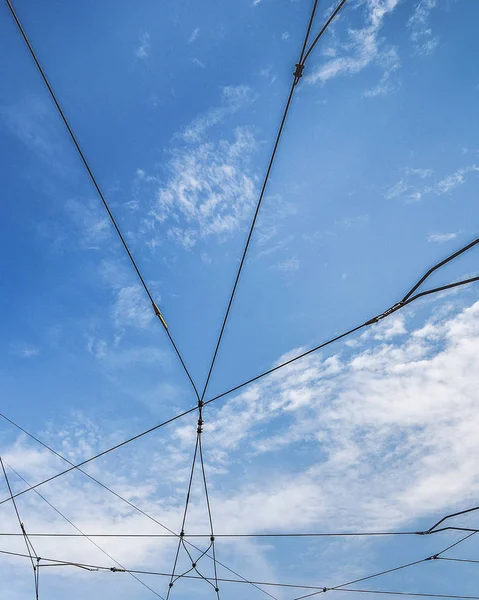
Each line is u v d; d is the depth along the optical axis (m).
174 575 18.22
